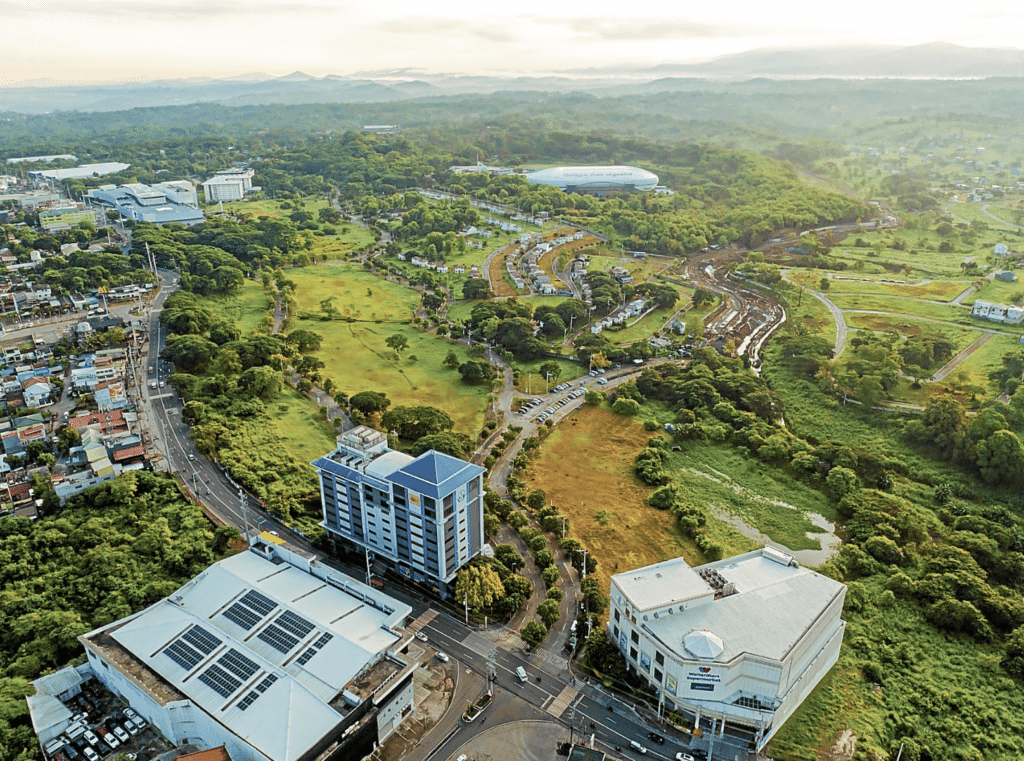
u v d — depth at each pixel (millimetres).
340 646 164250
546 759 156875
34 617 189500
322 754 144750
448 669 182375
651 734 163375
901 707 176000
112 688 170750
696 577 185125
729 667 159000
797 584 186375
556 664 184750
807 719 169875
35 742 154625
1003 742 166750
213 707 151875
